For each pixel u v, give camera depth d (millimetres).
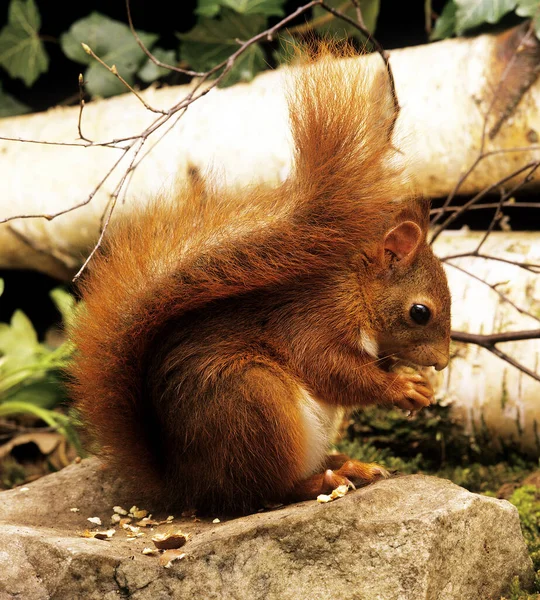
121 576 1591
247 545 1595
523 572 1623
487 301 1829
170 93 1966
